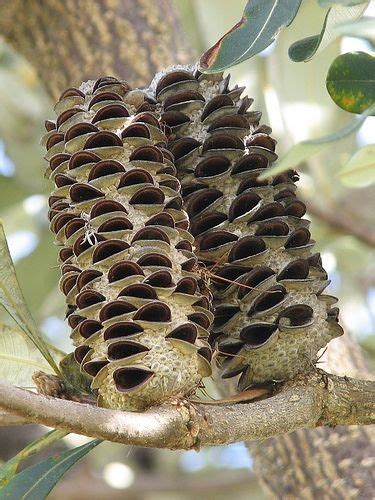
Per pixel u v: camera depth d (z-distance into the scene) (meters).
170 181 0.91
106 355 0.89
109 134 0.91
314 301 0.93
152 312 0.89
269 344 0.92
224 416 0.89
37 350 0.95
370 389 0.93
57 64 1.17
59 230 0.91
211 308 0.92
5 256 0.92
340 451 1.06
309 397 0.91
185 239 0.91
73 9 1.16
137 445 0.86
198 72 0.94
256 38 0.91
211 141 0.93
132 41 1.15
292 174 0.94
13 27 1.18
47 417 0.84
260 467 1.09
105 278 0.90
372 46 1.15
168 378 0.88
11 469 0.92
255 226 0.93
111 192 0.91
